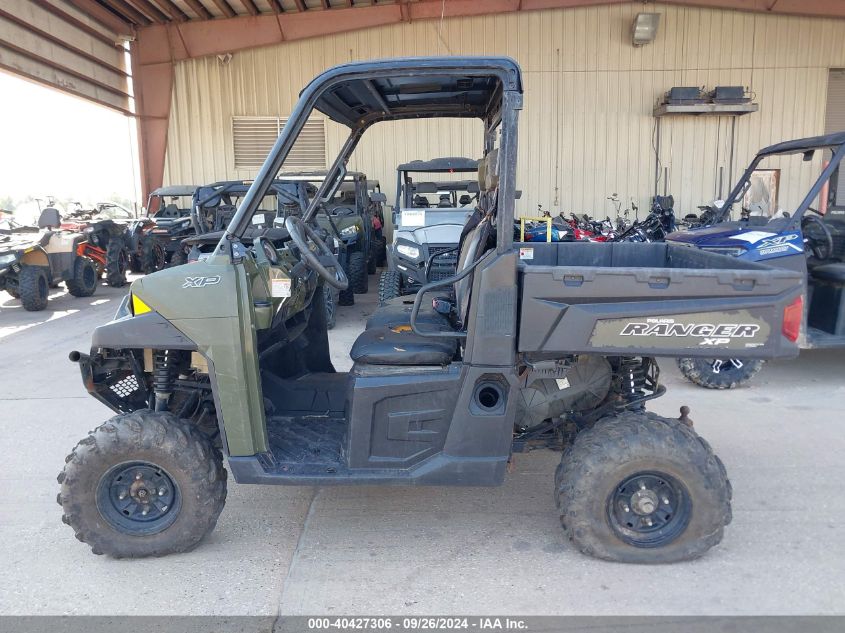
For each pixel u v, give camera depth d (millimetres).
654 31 12672
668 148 13484
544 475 3979
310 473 2945
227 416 2902
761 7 12844
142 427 2926
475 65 2736
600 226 10023
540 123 13500
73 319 9258
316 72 13711
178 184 14234
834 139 5441
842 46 13062
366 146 13633
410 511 3535
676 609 2646
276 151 2898
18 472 4109
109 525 2996
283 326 3568
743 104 12703
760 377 5914
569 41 13258
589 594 2748
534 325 2787
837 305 5297
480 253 3031
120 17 13305
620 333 2775
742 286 2758
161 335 2885
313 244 3475
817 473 3908
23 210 12484
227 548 3164
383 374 2904
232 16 13422
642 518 2939
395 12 13203
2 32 9859
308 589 2820
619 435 2861
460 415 2885
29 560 3082
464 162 9156
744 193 6613
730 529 3273
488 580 2867
